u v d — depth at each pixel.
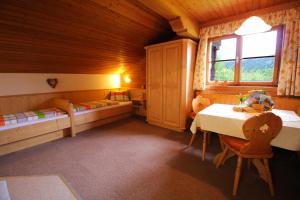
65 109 3.11
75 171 1.97
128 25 2.84
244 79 2.93
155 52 3.45
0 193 1.26
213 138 2.99
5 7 1.80
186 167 2.05
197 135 3.11
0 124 2.34
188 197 1.55
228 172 1.95
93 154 2.38
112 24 2.67
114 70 4.50
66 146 2.65
